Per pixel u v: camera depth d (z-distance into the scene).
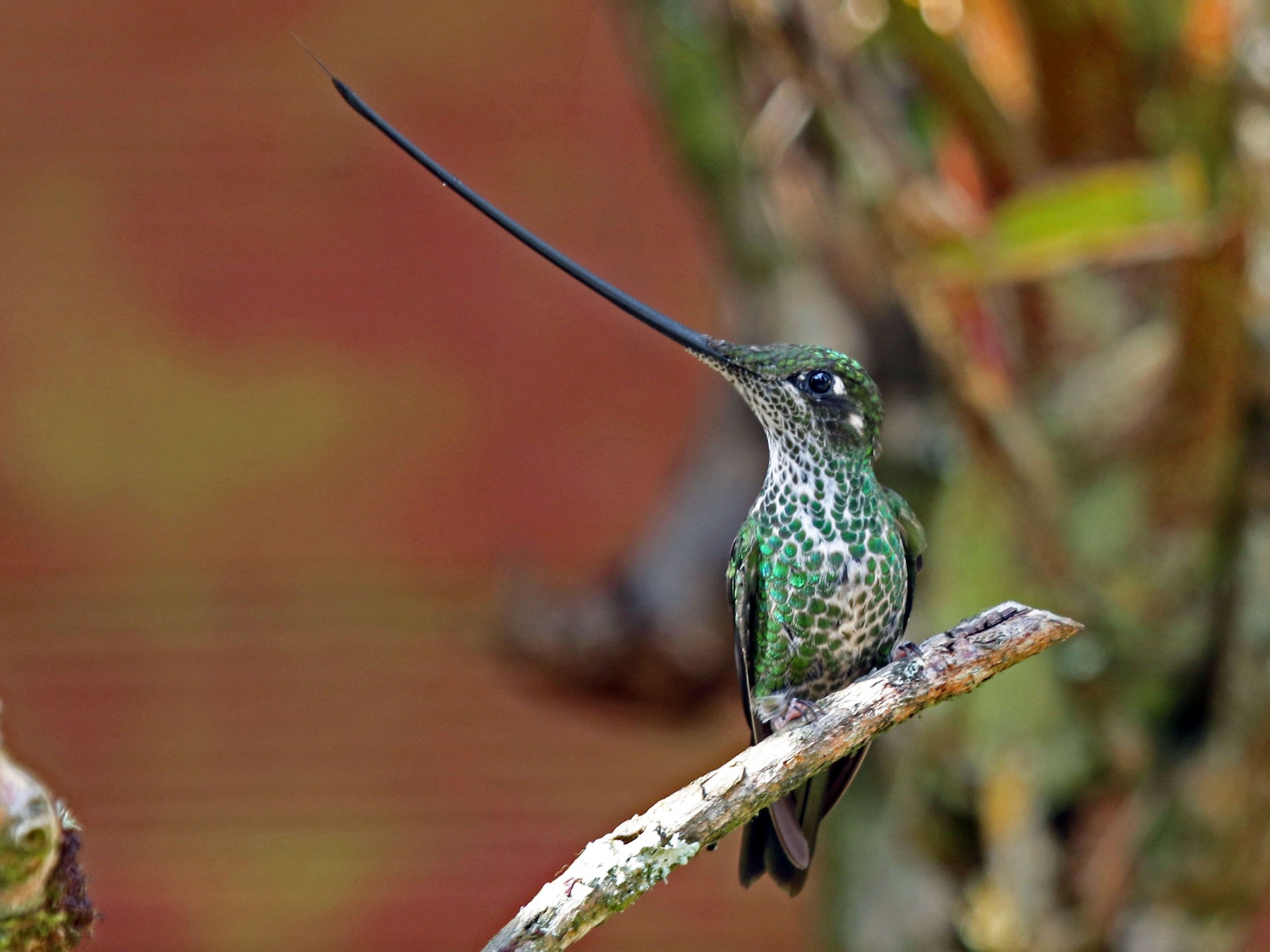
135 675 12.08
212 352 12.02
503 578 9.54
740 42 7.61
